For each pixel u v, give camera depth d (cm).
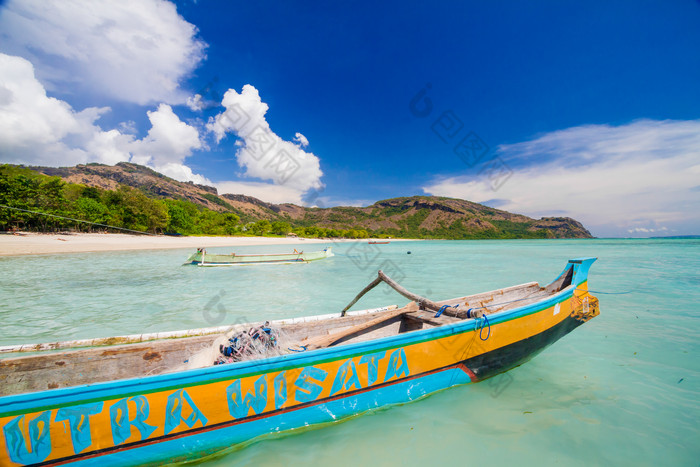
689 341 660
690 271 1808
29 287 1331
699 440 360
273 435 336
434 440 360
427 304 516
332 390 357
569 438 364
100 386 268
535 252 4141
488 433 373
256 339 415
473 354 455
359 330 500
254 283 1544
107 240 4006
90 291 1277
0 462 246
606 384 484
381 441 358
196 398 298
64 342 499
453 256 3478
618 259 2677
